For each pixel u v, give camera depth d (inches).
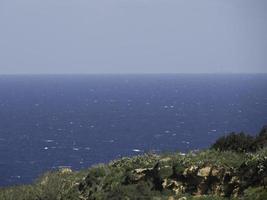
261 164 1882.4
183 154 2272.4
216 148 2333.9
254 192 1787.6
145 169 2158.0
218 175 1978.3
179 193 1996.8
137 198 1989.4
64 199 2255.2
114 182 2178.9
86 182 2287.2
